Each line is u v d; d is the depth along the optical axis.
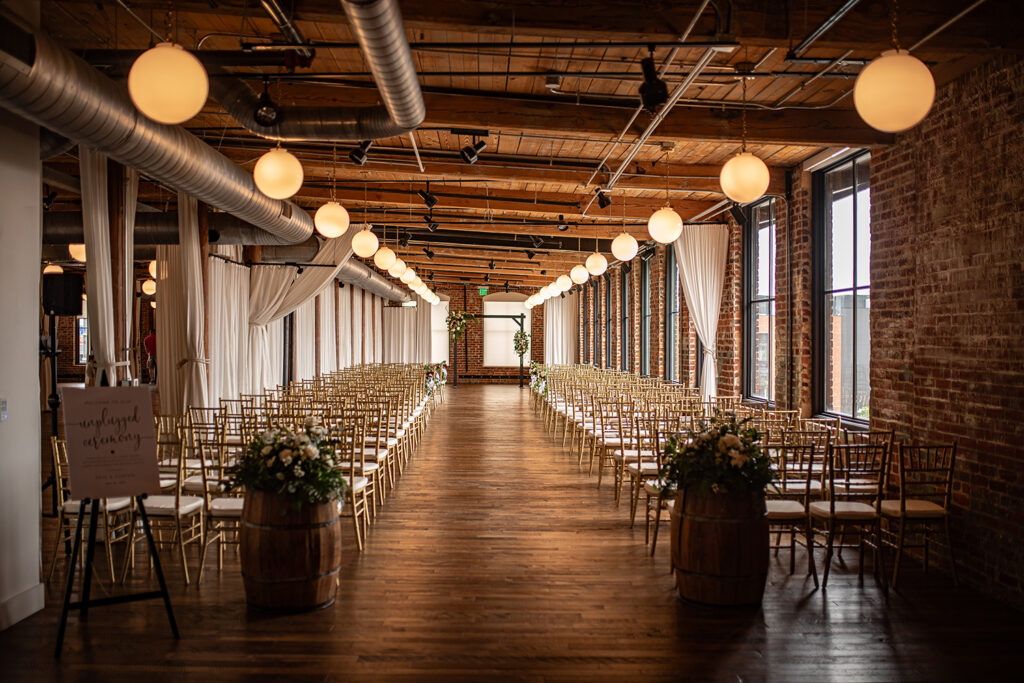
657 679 3.48
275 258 11.75
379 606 4.41
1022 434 4.40
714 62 5.36
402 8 4.15
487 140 7.55
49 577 4.92
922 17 4.38
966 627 4.15
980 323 4.81
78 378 21.14
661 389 10.80
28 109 3.68
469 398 20.89
